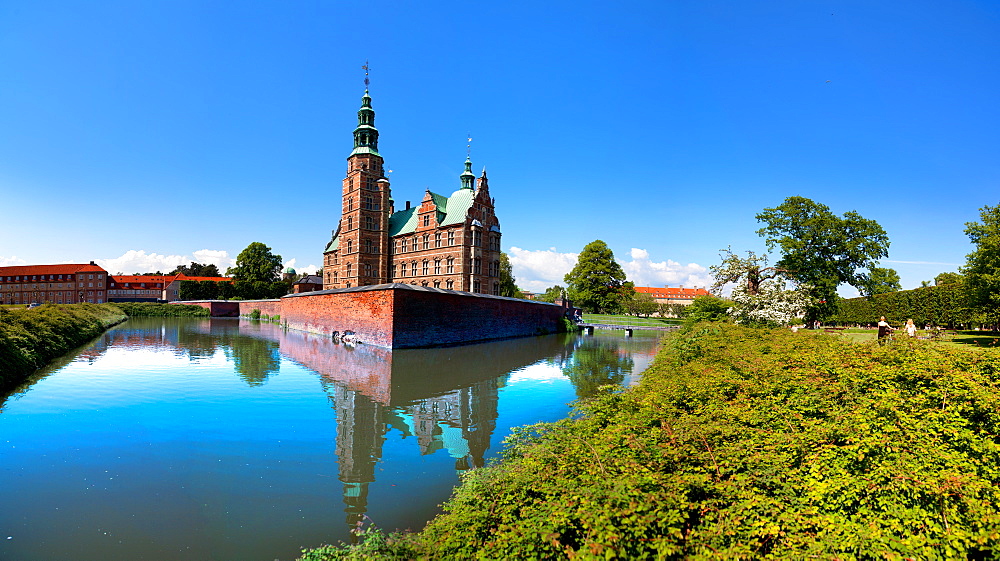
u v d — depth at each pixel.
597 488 4.73
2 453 9.74
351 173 61.69
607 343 37.53
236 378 18.20
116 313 65.06
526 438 9.02
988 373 7.07
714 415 7.25
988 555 4.00
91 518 7.18
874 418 5.81
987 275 25.22
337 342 33.03
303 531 6.92
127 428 11.52
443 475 9.02
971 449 5.23
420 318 29.78
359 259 59.94
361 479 8.79
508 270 86.75
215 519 7.21
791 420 6.69
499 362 24.31
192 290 100.75
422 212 59.38
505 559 4.32
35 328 22.88
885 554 3.84
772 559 3.94
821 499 4.64
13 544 6.42
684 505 4.51
